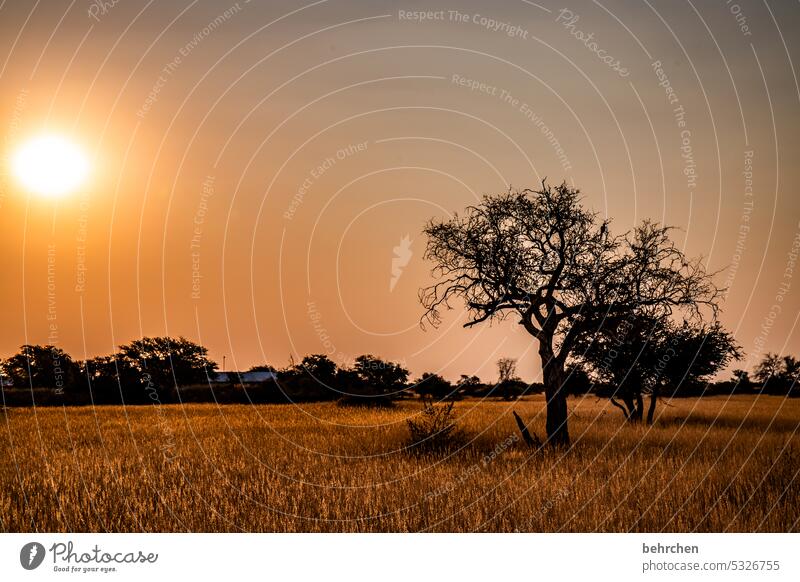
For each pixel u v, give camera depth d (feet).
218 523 43.50
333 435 91.04
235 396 165.48
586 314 87.45
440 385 163.22
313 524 43.68
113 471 57.06
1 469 59.93
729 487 52.16
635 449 70.49
